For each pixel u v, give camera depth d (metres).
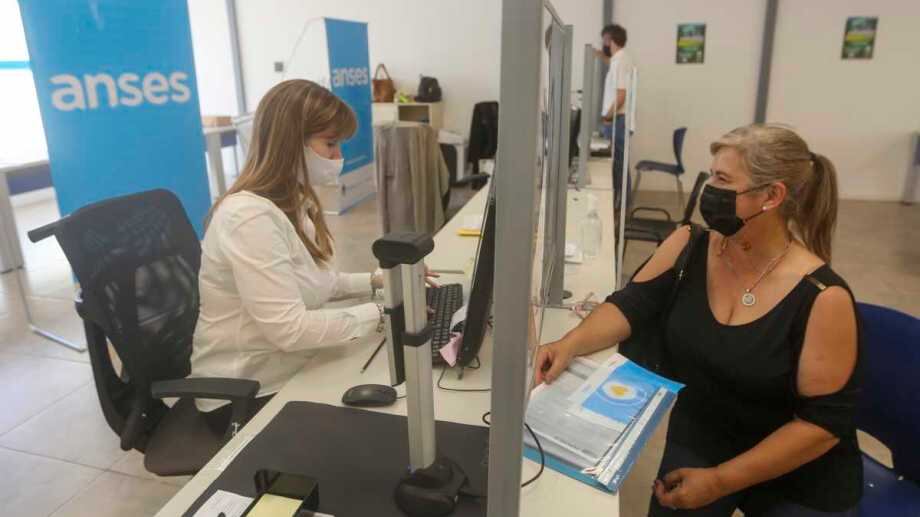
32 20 2.65
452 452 1.03
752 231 1.21
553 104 1.16
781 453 1.13
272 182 1.39
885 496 1.32
